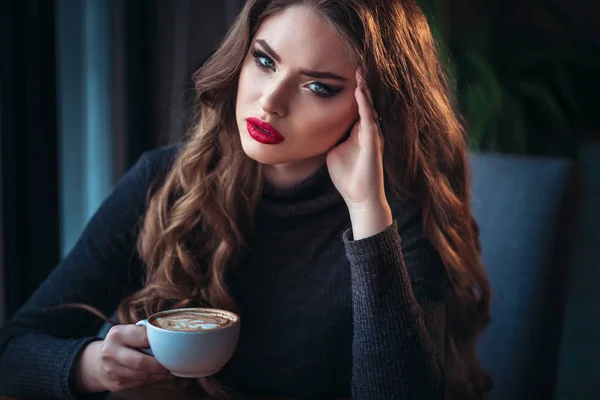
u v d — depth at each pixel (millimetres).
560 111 3010
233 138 1188
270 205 1191
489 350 1396
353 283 1062
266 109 1020
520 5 4371
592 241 4117
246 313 1203
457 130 1306
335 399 1187
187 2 1906
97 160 2033
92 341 1082
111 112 2006
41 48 1521
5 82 1477
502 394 1381
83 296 1205
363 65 1027
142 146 2037
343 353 1196
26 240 1566
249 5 1050
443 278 1231
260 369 1202
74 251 1241
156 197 1241
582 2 4711
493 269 1404
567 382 2859
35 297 1202
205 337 896
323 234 1197
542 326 1354
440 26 2588
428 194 1237
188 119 1343
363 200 1069
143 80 2006
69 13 1938
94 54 1981
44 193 1569
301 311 1188
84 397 1068
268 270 1203
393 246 1053
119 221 1252
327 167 1157
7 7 1448
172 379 1152
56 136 1580
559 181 1376
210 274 1202
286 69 1010
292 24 1000
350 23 1011
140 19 1966
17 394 1100
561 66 3258
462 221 1304
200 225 1218
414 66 1145
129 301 1197
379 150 1068
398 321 1038
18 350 1111
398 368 1032
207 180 1195
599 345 3162
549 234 1362
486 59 2984
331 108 1042
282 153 1056
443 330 1192
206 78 1117
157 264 1212
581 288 3670
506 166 1435
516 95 3002
